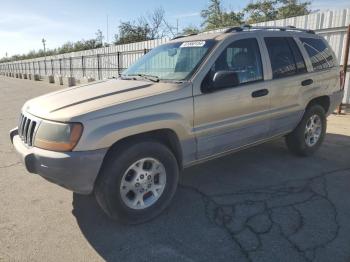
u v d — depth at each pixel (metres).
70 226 3.29
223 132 3.83
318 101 5.40
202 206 3.64
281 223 3.23
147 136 3.34
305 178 4.37
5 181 4.52
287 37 4.72
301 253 2.75
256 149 5.64
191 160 3.66
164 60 4.23
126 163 3.08
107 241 3.02
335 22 9.25
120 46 21.98
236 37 4.03
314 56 5.06
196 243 2.95
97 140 2.88
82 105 3.07
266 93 4.21
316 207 3.55
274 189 4.04
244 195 3.89
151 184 3.35
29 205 3.77
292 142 5.06
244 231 3.11
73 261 2.74
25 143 3.30
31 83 30.52
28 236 3.12
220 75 3.48
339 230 3.09
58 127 2.90
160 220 3.37
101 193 3.07
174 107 3.34
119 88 3.52
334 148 5.69
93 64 26.94
